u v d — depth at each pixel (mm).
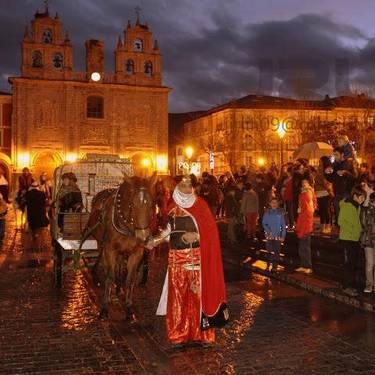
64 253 10891
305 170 15594
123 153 51594
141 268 11391
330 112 51969
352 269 10578
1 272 13383
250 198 17250
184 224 7168
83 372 6414
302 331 8172
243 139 58438
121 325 8406
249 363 6715
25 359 6871
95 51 51062
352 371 6453
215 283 7117
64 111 49750
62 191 11688
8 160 50750
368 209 10336
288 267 13852
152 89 52031
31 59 49438
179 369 6496
